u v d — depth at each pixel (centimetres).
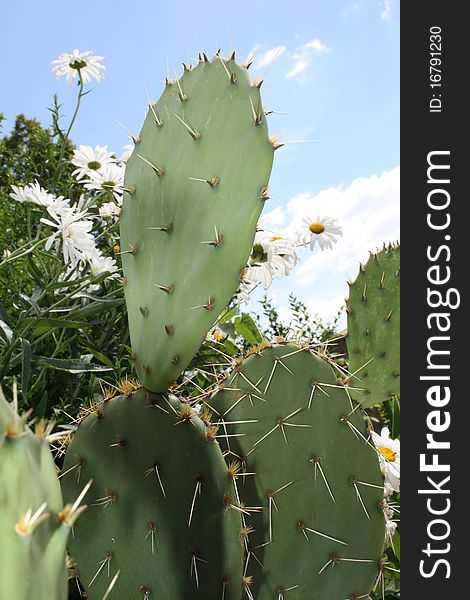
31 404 76
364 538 58
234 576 49
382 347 88
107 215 89
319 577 56
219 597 49
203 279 48
